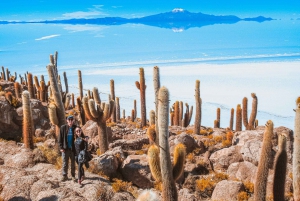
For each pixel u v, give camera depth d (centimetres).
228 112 6356
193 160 1432
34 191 911
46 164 1151
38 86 2645
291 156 1406
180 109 2680
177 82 12725
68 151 992
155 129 1199
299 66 17538
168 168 861
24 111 1248
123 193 991
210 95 9425
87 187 955
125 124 2383
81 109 1964
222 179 1288
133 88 10338
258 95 9369
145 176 1187
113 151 1362
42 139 1605
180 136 1527
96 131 1700
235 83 11994
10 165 1131
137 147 1583
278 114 6619
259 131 1555
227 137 1673
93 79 13688
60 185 957
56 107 1249
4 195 904
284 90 10188
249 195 1127
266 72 15288
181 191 1140
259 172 939
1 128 1634
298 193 867
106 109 1366
